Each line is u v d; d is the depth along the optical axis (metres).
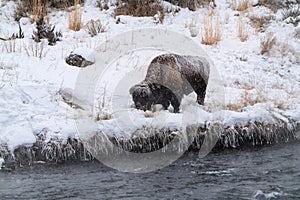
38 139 23.70
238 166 22.89
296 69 35.81
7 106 25.09
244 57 35.91
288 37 39.69
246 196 18.92
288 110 28.88
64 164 23.11
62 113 25.55
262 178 21.03
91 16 40.28
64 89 27.52
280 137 27.22
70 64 31.44
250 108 28.11
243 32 38.84
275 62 36.16
